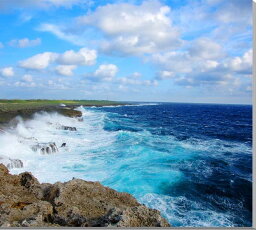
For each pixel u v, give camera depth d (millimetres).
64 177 10961
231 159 16125
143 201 8992
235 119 53688
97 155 14875
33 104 49812
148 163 13492
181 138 24219
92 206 5395
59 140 18859
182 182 10922
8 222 4480
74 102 95062
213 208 9008
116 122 37469
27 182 6535
